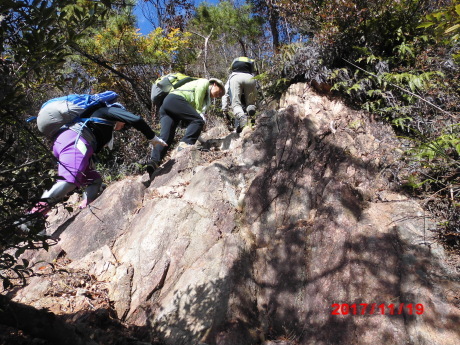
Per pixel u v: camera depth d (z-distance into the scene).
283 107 5.25
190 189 4.30
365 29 5.00
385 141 4.36
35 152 2.35
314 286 3.20
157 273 3.58
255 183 4.06
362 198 3.80
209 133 5.77
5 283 2.31
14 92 2.11
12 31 2.12
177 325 3.16
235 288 3.25
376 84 4.84
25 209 2.32
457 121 3.96
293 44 5.52
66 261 4.06
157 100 5.27
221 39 9.95
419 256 3.18
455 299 2.87
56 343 2.69
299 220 3.71
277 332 3.10
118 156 6.14
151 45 6.75
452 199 3.44
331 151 4.23
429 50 4.66
